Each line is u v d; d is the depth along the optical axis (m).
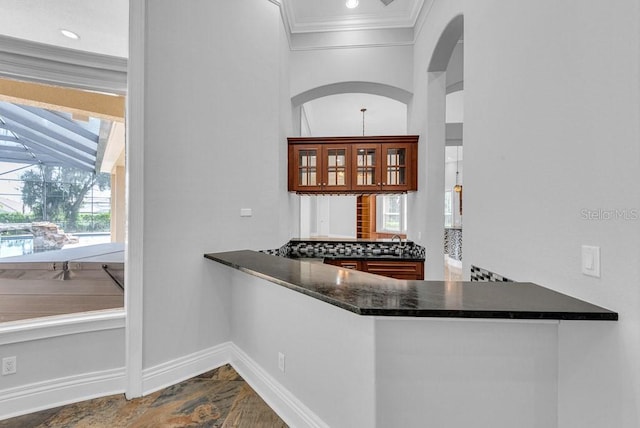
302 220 7.06
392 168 3.81
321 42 3.74
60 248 2.38
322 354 1.58
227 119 2.52
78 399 2.02
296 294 1.76
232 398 2.03
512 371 1.25
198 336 2.33
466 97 2.05
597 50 1.08
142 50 2.04
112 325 2.12
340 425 1.47
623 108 0.99
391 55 3.72
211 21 2.43
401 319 1.28
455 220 9.84
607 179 1.05
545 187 1.34
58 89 2.23
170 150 2.20
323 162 3.78
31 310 2.05
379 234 9.15
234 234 2.54
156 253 2.14
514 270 1.56
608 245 1.05
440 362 1.27
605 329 1.07
